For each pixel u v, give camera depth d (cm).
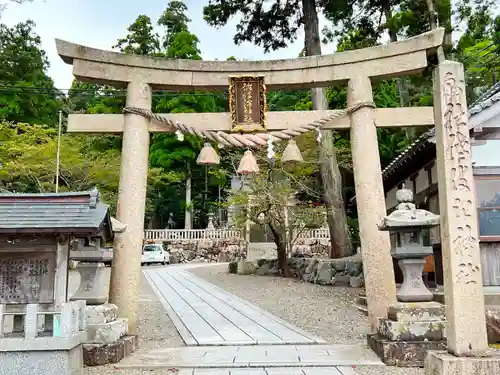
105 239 705
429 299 691
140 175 816
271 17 1744
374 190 809
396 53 839
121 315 766
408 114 843
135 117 827
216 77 855
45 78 2889
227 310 1190
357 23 1805
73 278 1623
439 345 645
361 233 810
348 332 898
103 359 651
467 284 498
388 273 782
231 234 3125
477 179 1028
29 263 589
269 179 1744
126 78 839
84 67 820
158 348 769
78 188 2050
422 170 1295
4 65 2725
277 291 1489
